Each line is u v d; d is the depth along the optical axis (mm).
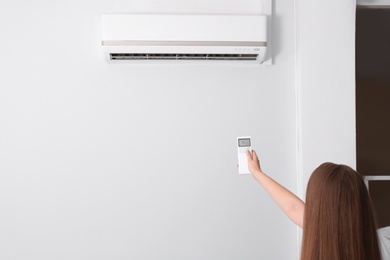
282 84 2375
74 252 2256
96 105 2287
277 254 2338
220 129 2342
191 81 2340
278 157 2359
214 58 2254
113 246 2275
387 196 2867
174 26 2150
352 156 2225
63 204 2258
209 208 2320
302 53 2236
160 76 2324
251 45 2188
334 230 1054
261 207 2340
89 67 2289
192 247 2309
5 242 2227
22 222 2236
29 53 2264
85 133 2279
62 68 2277
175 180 2311
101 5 2301
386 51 2865
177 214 2307
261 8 2355
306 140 2229
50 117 2264
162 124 2316
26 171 2244
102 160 2281
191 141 2326
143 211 2293
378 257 1067
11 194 2234
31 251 2236
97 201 2273
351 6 2238
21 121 2250
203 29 2164
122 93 2303
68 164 2266
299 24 2258
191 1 2332
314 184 1120
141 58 2229
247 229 2334
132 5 2311
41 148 2256
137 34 2131
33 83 2262
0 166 2232
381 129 2961
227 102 2352
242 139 1812
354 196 1063
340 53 2232
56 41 2279
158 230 2297
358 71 2961
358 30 2723
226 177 2334
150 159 2305
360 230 1048
